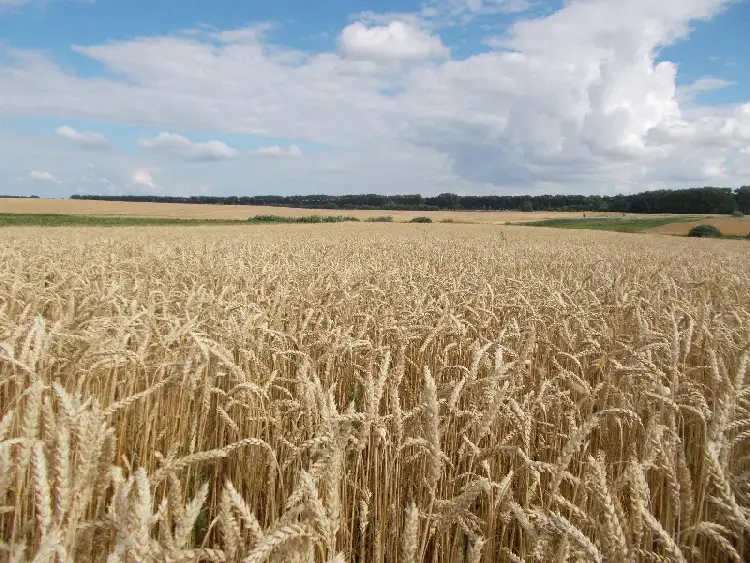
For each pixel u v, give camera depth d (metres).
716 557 3.06
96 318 4.33
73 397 2.03
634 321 6.13
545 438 4.40
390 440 3.29
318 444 2.59
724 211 128.38
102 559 2.22
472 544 3.16
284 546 1.81
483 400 3.51
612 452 4.13
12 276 7.37
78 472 1.77
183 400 4.14
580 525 2.68
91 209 97.88
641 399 4.18
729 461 3.18
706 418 3.17
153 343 4.35
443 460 3.56
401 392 5.15
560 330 5.77
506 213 136.00
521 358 4.30
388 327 5.17
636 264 17.67
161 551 1.74
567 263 16.34
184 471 3.92
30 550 2.28
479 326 6.10
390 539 3.36
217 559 1.81
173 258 13.77
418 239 36.59
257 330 5.30
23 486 2.76
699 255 26.81
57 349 4.06
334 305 7.00
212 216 91.12
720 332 5.04
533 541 2.63
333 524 1.89
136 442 4.01
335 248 22.69
